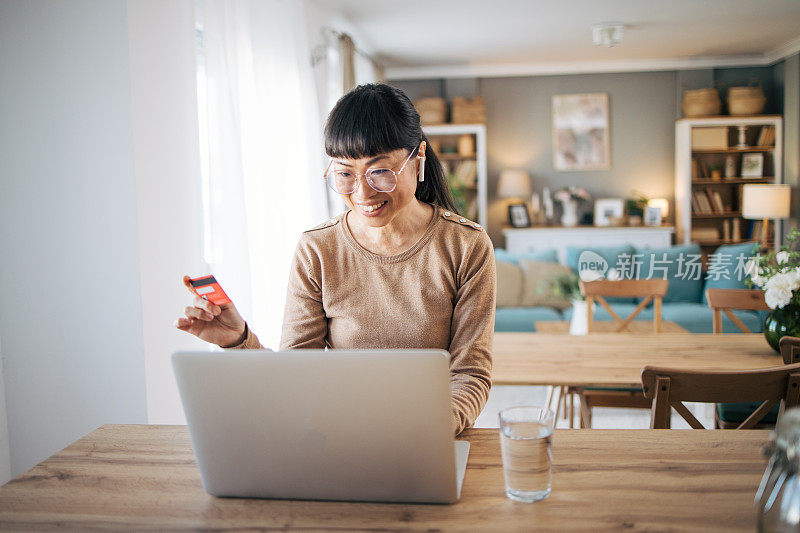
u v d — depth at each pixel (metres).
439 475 0.98
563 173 7.87
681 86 7.59
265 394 0.97
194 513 1.01
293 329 1.46
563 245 7.50
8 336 2.48
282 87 3.78
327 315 1.45
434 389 0.92
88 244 2.39
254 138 3.32
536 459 0.99
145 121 2.40
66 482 1.13
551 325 4.18
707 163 7.68
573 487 1.05
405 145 1.23
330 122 1.22
